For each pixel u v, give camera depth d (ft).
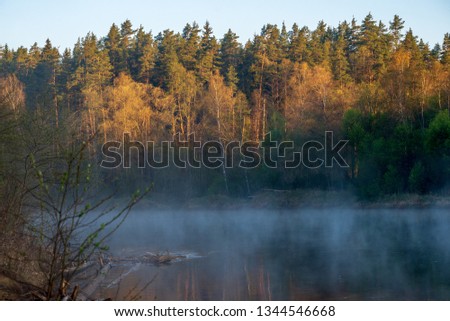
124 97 215.10
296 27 317.63
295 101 195.42
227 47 295.89
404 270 58.80
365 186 163.73
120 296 47.91
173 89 244.63
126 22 311.68
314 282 53.31
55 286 38.40
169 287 52.70
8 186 46.03
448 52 253.24
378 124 173.17
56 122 65.10
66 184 31.37
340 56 257.34
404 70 173.88
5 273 36.96
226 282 54.80
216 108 206.28
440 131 148.66
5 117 55.72
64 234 36.04
